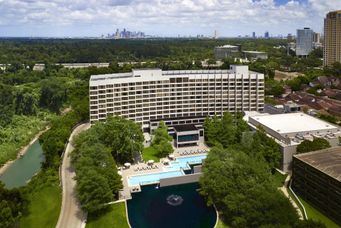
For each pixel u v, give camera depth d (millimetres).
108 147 182750
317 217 129875
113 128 189375
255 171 135250
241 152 152125
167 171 179750
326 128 194250
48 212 140125
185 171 180125
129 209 143625
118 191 152625
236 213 123938
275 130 192000
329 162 136625
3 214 118562
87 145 173250
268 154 169500
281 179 163125
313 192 137125
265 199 116812
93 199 133250
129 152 188125
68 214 138125
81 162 149250
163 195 155875
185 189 161375
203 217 136875
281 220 111188
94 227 129625
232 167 138125
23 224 132750
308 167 138625
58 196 150875
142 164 189375
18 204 131125
